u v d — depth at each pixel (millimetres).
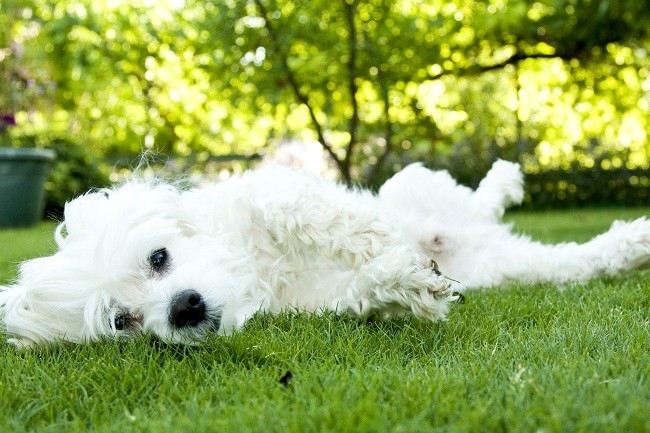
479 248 863
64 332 635
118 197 663
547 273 838
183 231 669
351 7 2025
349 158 2309
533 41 2863
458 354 568
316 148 2971
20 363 597
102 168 2969
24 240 1613
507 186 941
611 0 2096
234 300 631
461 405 466
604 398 450
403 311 639
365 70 2160
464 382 500
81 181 2814
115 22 3094
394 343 600
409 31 2176
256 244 694
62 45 2936
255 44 2104
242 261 668
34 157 2135
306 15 2123
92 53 3025
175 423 475
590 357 543
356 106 2262
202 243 665
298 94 2199
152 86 3762
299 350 582
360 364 542
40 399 529
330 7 2078
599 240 840
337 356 571
